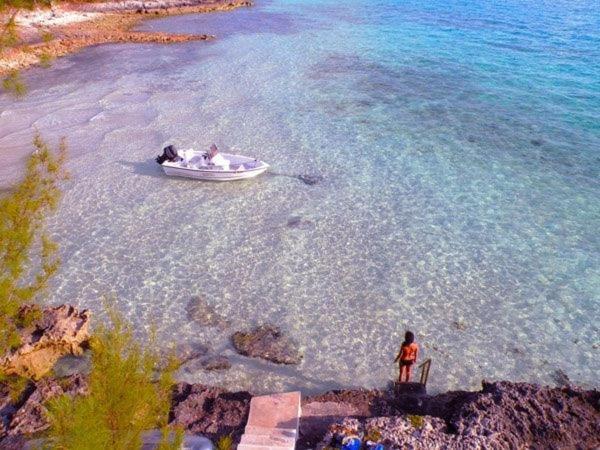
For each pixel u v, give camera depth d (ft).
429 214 85.66
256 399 47.75
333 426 42.45
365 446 39.70
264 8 266.16
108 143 107.76
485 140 111.96
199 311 65.57
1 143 106.83
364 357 59.77
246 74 153.07
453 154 105.60
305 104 130.52
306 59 168.45
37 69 157.38
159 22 233.14
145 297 67.41
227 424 46.34
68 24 214.48
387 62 165.58
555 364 59.00
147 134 112.27
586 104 130.93
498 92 139.74
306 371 57.93
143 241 77.97
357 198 89.66
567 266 74.08
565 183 95.50
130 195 89.45
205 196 89.76
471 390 55.77
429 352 60.54
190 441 39.68
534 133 115.55
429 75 153.28
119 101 131.03
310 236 79.97
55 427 26.63
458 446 39.52
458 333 63.10
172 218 83.56
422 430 41.14
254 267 73.31
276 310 66.13
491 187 93.76
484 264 74.43
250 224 82.58
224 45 187.42
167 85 143.43
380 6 262.47
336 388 55.88
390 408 48.44
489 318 65.21
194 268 72.79
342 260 75.00
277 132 114.21
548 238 80.02
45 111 124.16
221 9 262.67
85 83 145.18
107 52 178.60
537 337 62.54
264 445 41.29
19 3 48.75
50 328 56.80
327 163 101.30
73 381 50.85
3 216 39.73
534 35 198.08
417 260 75.10
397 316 65.46
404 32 204.74
